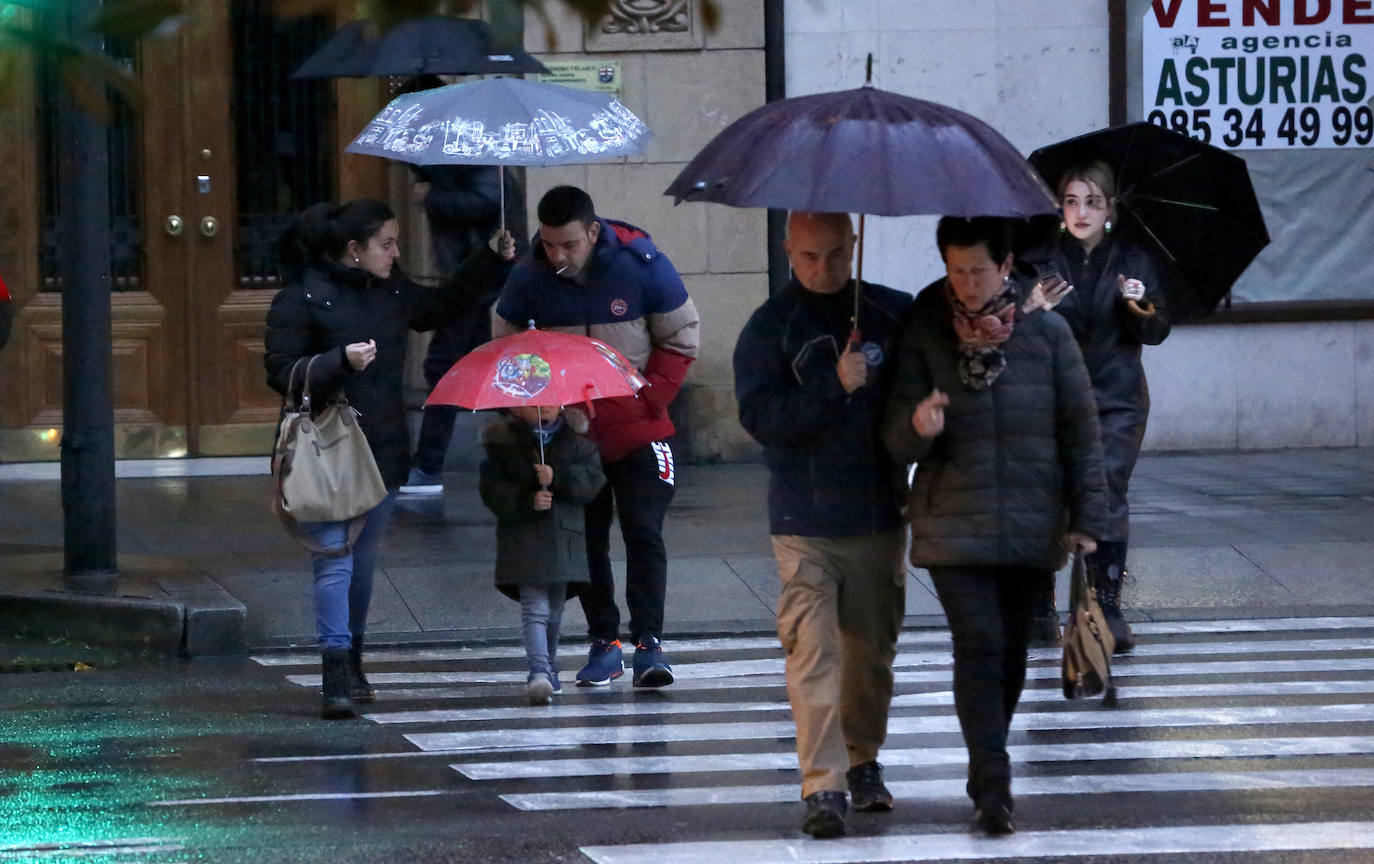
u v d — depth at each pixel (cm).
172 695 2797
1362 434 5278
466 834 1972
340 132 4900
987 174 1814
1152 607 3472
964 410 1914
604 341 2738
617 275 2739
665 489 2838
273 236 4912
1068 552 2003
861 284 1923
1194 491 4500
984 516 1908
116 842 1938
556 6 884
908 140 1817
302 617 3328
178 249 4888
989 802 1917
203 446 4909
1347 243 5244
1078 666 2027
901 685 2850
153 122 4841
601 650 2883
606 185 4984
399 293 2733
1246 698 2706
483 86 2977
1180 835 1945
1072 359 1947
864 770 2072
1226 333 5228
